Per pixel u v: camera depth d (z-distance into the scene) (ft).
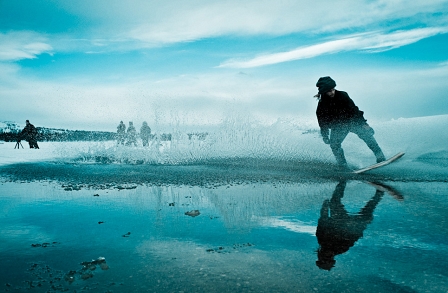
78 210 8.75
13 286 4.35
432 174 14.65
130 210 8.68
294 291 4.14
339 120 16.47
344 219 7.45
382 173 15.26
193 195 10.71
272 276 4.58
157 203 9.53
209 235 6.46
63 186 13.00
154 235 6.50
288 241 6.03
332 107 16.40
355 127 16.31
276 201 9.57
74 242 6.14
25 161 25.73
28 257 5.40
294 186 12.26
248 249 5.64
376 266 4.88
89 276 4.61
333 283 4.34
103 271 4.80
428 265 4.88
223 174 15.98
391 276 4.54
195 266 4.95
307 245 5.80
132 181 14.06
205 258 5.27
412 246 5.67
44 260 5.27
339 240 6.03
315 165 19.04
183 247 5.80
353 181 13.28
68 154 30.07
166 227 7.04
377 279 4.45
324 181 13.47
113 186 12.85
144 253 5.52
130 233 6.65
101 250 5.70
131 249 5.73
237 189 11.79
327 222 7.23
